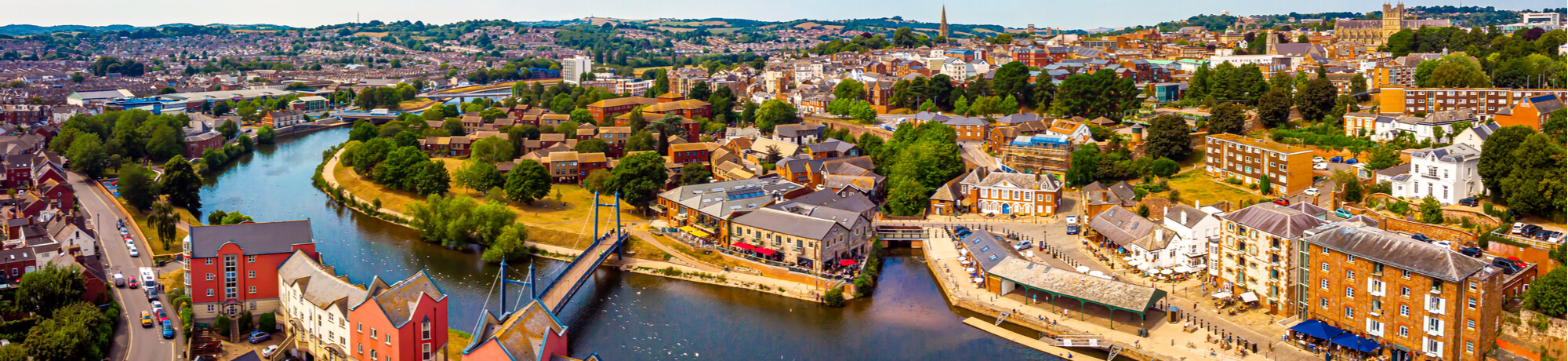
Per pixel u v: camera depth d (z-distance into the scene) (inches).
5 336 7003.0
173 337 7372.1
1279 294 7465.6
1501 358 6466.5
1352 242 6889.8
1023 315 7859.3
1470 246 7815.0
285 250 7746.1
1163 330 7386.8
